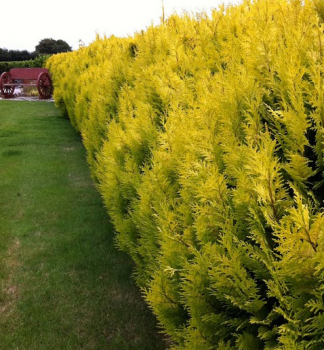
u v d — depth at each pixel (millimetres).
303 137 1630
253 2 3791
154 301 1783
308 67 2123
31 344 3047
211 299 1589
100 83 5352
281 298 1251
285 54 2049
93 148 5117
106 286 3773
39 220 5234
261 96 2020
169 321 1812
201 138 2010
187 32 4223
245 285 1412
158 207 2199
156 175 2207
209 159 1909
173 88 3109
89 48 9609
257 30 2719
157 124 3068
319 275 1244
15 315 3389
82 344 3037
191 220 1852
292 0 3076
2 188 6375
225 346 1545
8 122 12047
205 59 3359
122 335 3121
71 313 3396
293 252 1192
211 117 2080
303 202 1578
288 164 1590
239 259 1412
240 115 2066
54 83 14750
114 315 3359
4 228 4996
